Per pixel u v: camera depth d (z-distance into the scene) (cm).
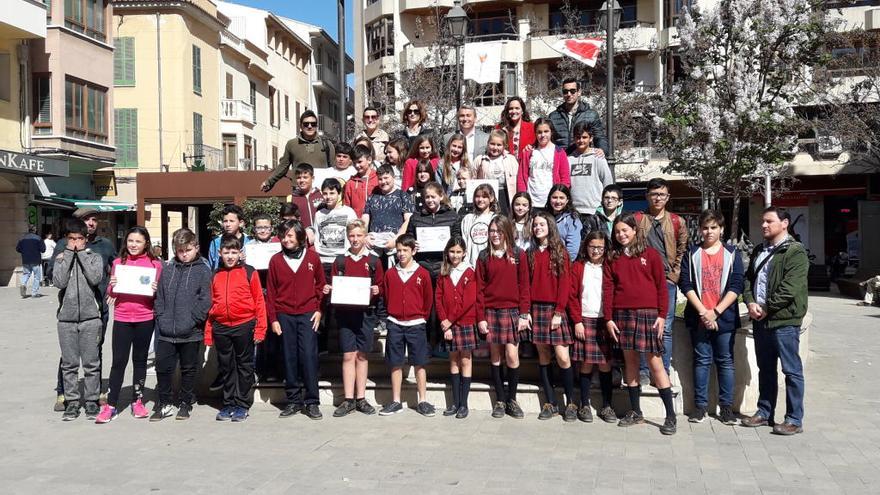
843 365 1101
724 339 761
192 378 802
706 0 3117
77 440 704
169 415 796
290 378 803
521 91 3572
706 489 561
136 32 3453
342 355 877
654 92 3094
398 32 3856
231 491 557
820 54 1908
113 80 3153
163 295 789
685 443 691
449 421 775
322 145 1088
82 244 793
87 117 2888
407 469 609
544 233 781
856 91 2555
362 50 4109
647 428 748
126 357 790
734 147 1775
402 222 932
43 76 2719
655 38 3192
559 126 1023
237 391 790
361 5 4122
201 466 620
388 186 934
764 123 1734
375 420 782
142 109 3453
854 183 2989
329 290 845
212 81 3809
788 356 727
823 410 821
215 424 768
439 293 804
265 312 796
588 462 629
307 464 624
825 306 2067
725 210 3222
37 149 2700
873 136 2508
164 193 2533
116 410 815
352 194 989
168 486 569
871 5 2972
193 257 804
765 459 639
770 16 1784
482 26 3791
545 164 926
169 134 3456
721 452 661
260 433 730
